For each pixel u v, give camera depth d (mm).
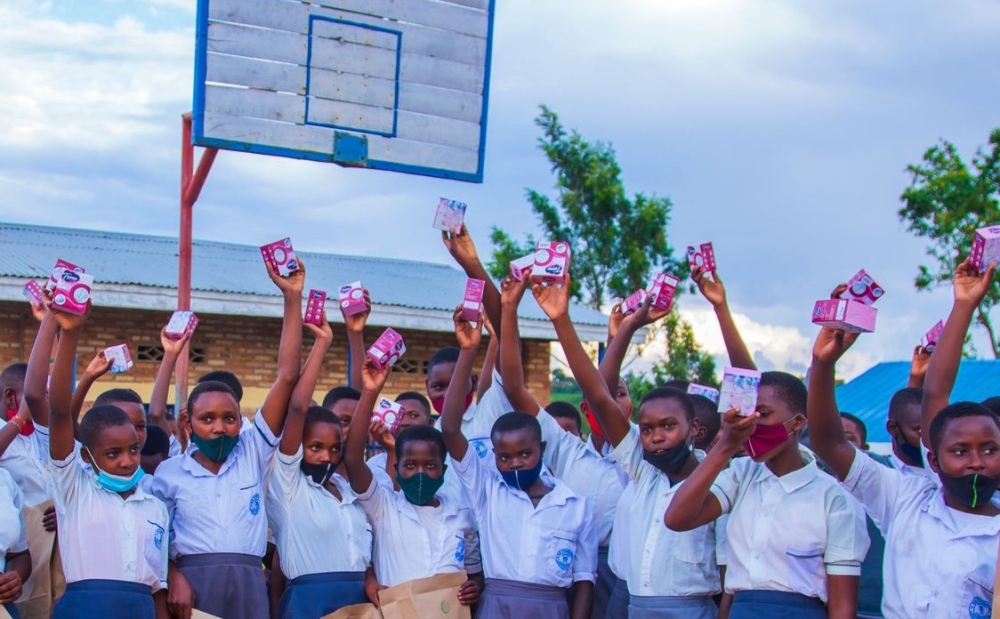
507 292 5781
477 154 8055
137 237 16938
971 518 4039
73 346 4758
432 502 5734
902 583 4125
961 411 3973
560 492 5602
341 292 6391
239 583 5277
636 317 5961
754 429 4141
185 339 6816
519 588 5402
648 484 5203
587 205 25547
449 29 7977
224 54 7180
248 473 5480
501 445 5500
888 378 17219
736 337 5520
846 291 4434
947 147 22344
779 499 4500
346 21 7582
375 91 7668
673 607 4957
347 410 6312
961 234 21562
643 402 5047
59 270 4703
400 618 5293
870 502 4445
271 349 14156
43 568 5535
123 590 4855
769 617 4395
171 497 5398
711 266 5605
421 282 17109
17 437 5801
